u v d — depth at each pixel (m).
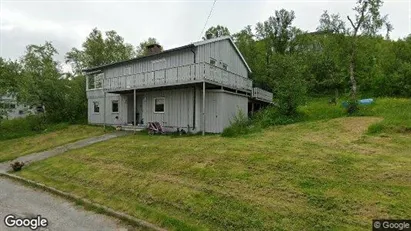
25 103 26.67
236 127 13.88
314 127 13.09
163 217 5.47
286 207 5.18
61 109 27.30
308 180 6.17
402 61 26.47
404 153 7.79
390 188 5.38
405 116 12.30
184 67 15.34
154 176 7.81
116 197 6.88
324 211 4.88
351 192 5.38
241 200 5.68
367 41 20.28
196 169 7.87
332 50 25.97
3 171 11.17
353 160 7.22
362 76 26.88
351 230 4.26
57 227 5.45
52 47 29.66
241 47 34.94
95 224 5.55
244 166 7.59
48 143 16.69
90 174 8.91
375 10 16.70
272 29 34.56
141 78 17.77
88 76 24.95
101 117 23.20
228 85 16.62
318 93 30.19
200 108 16.19
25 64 27.97
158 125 16.77
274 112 17.23
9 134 22.59
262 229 4.65
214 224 5.04
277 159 7.82
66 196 7.38
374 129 10.77
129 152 11.06
